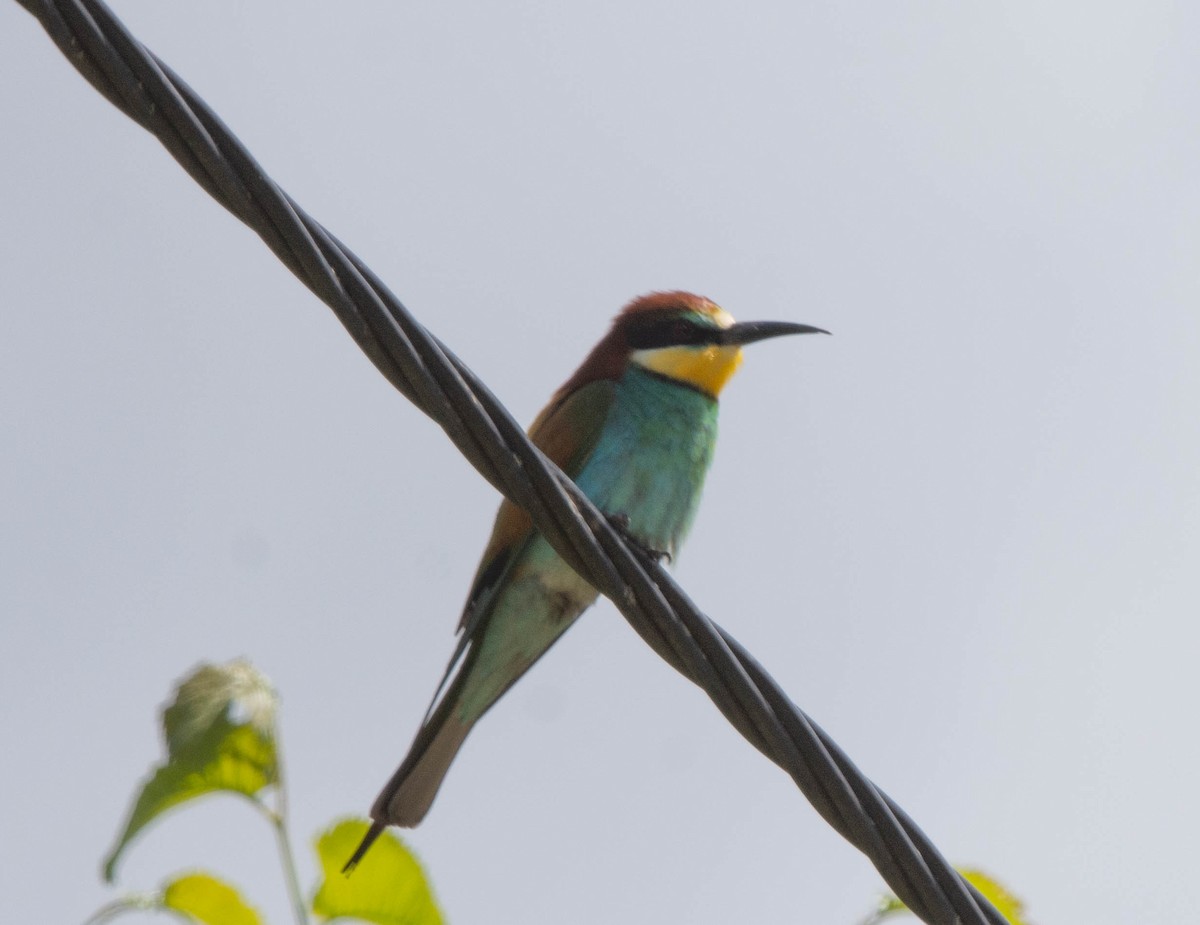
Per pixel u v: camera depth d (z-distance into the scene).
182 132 6.98
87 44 6.80
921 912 7.66
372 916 7.22
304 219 7.24
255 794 6.71
